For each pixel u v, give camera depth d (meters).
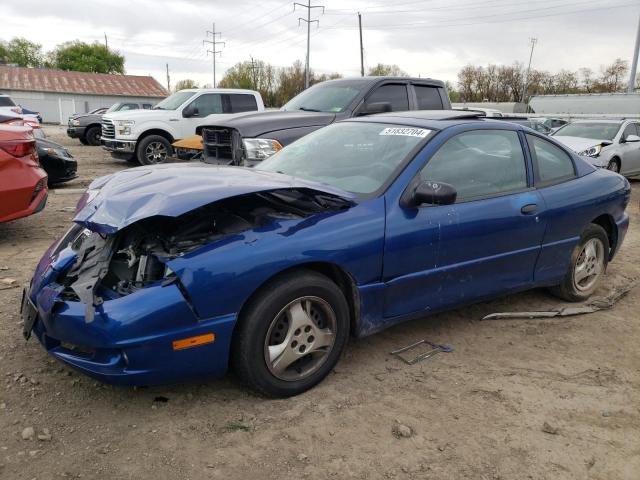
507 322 4.43
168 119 13.39
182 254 2.87
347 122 4.63
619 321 4.54
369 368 3.59
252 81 63.66
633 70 32.84
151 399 3.14
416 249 3.54
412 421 3.01
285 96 62.47
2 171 5.66
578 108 29.98
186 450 2.71
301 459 2.67
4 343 3.69
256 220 3.19
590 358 3.85
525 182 4.29
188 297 2.80
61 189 10.11
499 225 3.95
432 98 8.79
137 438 2.79
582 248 4.75
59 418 2.93
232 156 7.29
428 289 3.70
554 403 3.24
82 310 2.81
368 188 3.62
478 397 3.28
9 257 5.66
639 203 10.88
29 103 47.66
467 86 74.25
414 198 3.51
